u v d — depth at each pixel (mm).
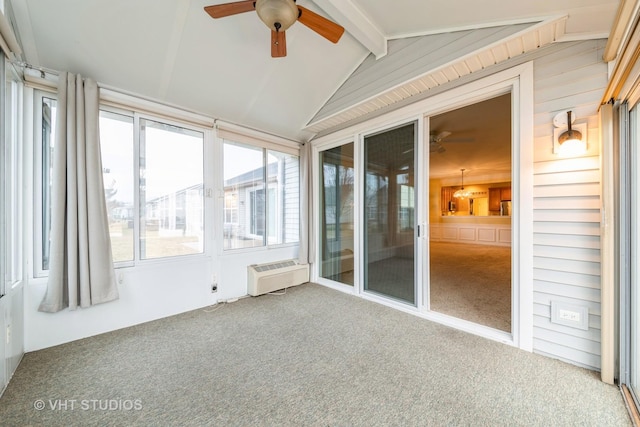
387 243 2871
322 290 3457
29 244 1959
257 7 1532
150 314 2516
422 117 2516
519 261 1919
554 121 1757
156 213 2625
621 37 1350
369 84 2650
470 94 2186
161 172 2664
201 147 2947
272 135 3555
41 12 1711
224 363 1775
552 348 1798
